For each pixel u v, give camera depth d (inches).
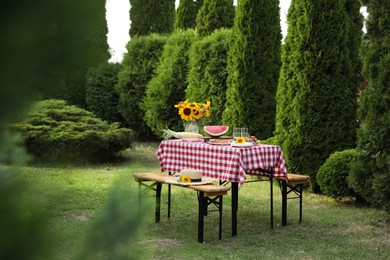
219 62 457.7
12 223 20.1
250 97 387.5
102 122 470.6
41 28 18.4
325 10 309.7
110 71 673.6
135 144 626.8
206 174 221.5
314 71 310.5
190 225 228.2
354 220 242.7
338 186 277.6
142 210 25.7
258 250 187.3
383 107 235.3
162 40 641.0
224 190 199.0
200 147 225.3
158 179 218.1
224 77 454.9
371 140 239.0
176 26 724.0
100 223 24.3
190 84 500.1
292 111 324.2
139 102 627.8
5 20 17.9
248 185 347.3
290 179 229.9
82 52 19.9
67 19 18.7
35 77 19.3
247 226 228.4
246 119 389.1
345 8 320.2
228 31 469.1
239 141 218.5
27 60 18.7
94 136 413.7
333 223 235.5
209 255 178.2
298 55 317.4
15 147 30.1
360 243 199.5
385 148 234.7
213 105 463.2
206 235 210.4
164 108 564.7
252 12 383.2
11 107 19.6
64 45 19.2
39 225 20.7
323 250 188.4
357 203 285.7
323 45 308.3
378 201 242.5
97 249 24.0
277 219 243.8
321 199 299.1
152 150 564.1
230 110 400.5
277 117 337.4
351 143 318.7
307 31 312.3
